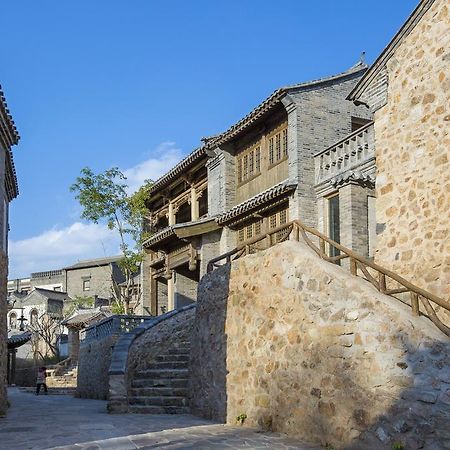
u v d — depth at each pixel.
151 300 30.34
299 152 19.41
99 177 30.52
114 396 13.42
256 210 21.22
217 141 23.48
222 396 11.23
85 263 60.84
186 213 29.81
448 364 6.51
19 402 20.11
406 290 7.55
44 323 48.88
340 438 7.77
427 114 10.57
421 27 10.93
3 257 15.32
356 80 20.84
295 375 8.99
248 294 10.76
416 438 6.61
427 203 10.30
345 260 16.97
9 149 15.70
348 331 7.88
